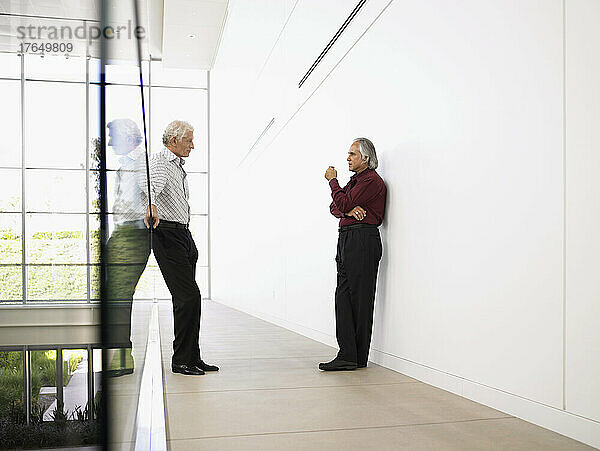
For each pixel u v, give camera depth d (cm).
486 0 314
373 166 442
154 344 507
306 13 683
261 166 995
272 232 883
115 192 87
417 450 230
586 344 238
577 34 246
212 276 1593
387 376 402
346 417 284
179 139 396
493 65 307
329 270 581
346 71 547
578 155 245
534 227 272
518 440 243
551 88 262
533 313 272
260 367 441
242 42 1134
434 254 370
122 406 92
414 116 402
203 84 1619
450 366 349
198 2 1137
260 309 980
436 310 366
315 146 646
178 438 246
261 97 984
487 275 310
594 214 236
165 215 397
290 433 255
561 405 253
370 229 432
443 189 359
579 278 243
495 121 305
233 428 262
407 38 414
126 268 104
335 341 561
